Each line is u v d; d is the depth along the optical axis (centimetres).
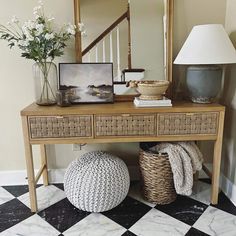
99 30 185
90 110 159
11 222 166
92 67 180
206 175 216
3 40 186
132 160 217
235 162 184
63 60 193
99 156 178
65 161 214
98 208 167
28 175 169
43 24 165
